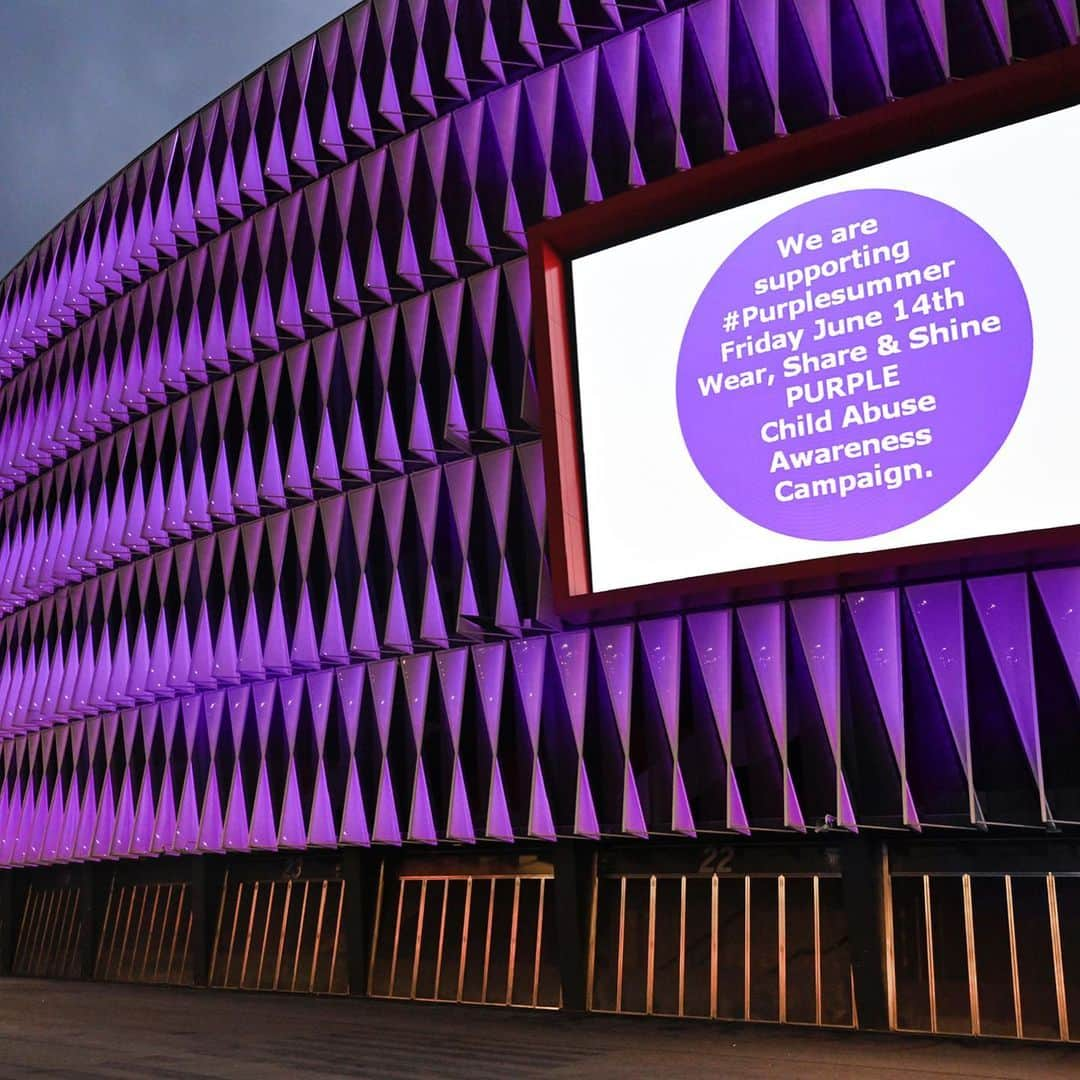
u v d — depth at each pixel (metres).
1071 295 21.78
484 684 30.97
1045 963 22.92
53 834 48.00
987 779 22.98
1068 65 21.48
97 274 47.41
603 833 27.95
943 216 23.27
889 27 25.78
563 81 30.97
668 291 26.64
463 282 32.94
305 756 35.91
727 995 26.53
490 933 31.36
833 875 25.91
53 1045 22.97
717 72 27.95
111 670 44.81
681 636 27.56
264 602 37.66
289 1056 20.70
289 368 37.94
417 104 34.06
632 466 26.69
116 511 45.16
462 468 32.38
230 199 39.44
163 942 42.50
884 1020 24.11
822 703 24.80
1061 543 21.11
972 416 22.55
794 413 24.64
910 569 23.08
